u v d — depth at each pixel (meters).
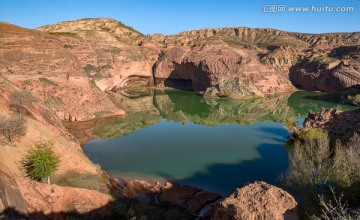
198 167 34.38
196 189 28.25
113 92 89.19
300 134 40.34
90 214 20.05
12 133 23.23
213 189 28.45
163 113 67.88
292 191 21.06
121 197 24.83
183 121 59.94
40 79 56.44
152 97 89.06
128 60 102.00
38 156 21.52
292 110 72.56
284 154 38.81
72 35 96.38
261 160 36.78
